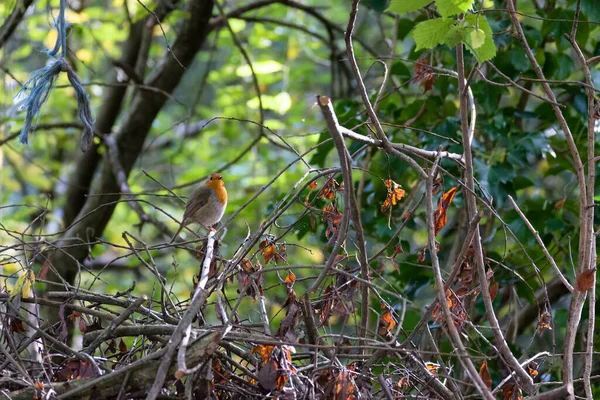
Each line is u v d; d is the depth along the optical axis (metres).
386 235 11.25
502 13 11.60
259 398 6.43
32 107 6.80
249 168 18.53
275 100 16.59
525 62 11.08
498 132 11.02
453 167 11.07
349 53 6.50
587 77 7.34
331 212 6.98
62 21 7.06
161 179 21.41
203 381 6.09
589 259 6.81
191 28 14.57
